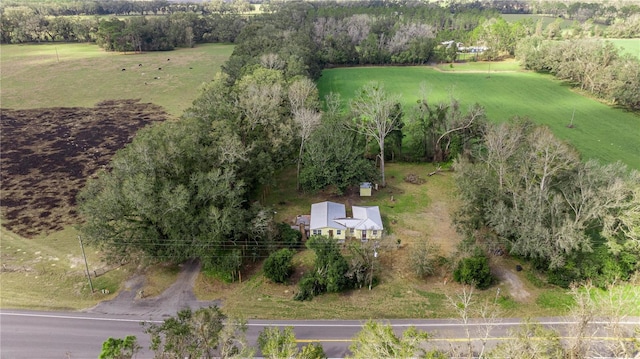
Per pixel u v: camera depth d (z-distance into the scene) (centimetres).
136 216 5062
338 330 4091
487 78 14025
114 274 4938
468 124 7194
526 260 5038
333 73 15012
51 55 18138
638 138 8688
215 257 4738
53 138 9244
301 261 5150
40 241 5562
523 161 5200
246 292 4662
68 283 4769
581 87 12331
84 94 12762
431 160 7888
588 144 8394
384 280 4812
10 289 4653
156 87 13512
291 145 6881
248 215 5162
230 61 10812
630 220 4341
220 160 5288
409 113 8050
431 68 15725
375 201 6525
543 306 4372
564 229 4359
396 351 2725
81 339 3975
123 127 9950
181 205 4506
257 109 6562
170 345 2836
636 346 3178
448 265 4875
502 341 3450
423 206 6378
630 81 10281
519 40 16500
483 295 4547
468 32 18300
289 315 4309
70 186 7050
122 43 18738
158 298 4559
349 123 7269
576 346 3123
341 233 5475
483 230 5450
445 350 3656
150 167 4734
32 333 4041
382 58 16288
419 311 4341
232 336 3278
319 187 6222
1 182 7169
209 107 7006
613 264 4441
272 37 13112
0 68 15750
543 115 10238
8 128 9844
